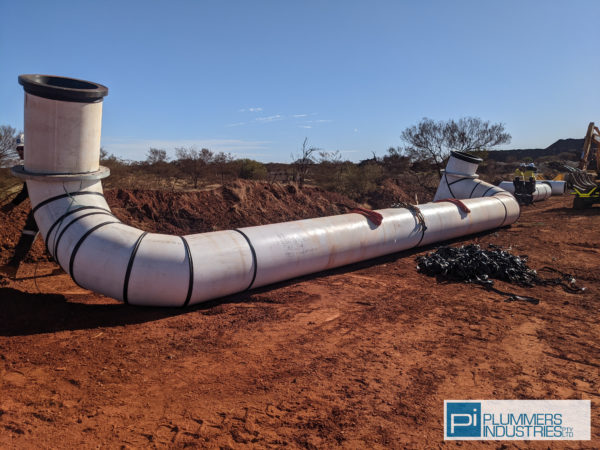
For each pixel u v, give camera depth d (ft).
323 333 19.76
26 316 20.01
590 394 14.84
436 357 17.49
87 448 11.12
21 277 27.07
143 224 39.99
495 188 53.72
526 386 15.33
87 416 12.57
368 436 12.13
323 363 16.67
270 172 110.83
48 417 12.37
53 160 21.67
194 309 22.38
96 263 20.43
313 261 27.86
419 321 21.59
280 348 18.01
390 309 23.27
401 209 37.01
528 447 11.89
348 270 31.63
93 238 20.80
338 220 31.01
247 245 24.12
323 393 14.43
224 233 24.34
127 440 11.53
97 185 23.73
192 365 16.17
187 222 42.14
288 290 26.03
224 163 99.09
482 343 19.06
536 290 27.71
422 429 12.58
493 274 29.99
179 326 19.97
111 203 40.75
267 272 24.90
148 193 43.96
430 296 25.71
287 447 11.50
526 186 79.46
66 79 23.32
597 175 96.94
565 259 36.24
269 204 50.31
